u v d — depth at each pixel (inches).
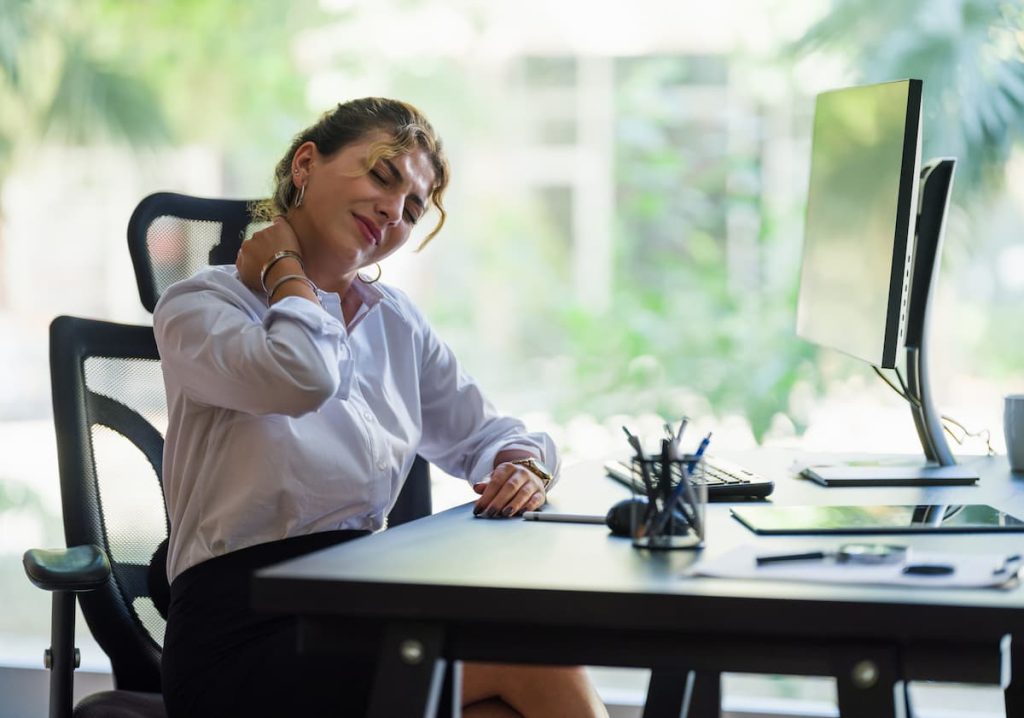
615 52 202.7
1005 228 149.9
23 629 126.9
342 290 72.6
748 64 188.4
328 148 70.2
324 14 187.2
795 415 174.9
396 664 44.4
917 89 70.1
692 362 190.2
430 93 200.2
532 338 207.6
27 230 173.2
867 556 46.6
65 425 71.8
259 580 44.8
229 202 81.3
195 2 177.0
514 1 201.3
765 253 188.2
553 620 42.7
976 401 160.1
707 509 63.6
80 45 171.6
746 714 98.1
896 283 70.6
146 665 71.9
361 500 67.6
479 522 60.3
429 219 206.1
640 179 202.7
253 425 64.8
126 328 77.0
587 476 79.4
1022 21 144.6
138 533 73.8
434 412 79.8
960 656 40.7
